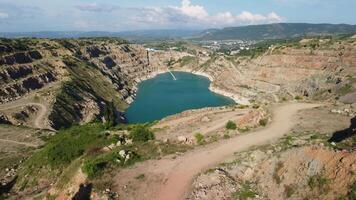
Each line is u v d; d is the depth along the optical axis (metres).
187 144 54.03
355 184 29.48
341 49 179.12
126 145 56.44
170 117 86.06
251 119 64.00
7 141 100.75
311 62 187.88
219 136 56.50
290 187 34.41
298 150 37.78
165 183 41.50
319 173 32.97
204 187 38.72
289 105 79.94
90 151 59.88
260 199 35.72
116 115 163.38
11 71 161.12
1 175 72.88
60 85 169.12
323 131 54.38
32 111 137.62
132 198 39.53
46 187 61.66
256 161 42.00
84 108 160.75
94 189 41.56
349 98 113.69
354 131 46.72
